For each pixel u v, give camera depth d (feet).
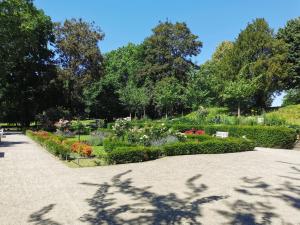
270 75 135.44
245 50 146.20
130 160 43.52
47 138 66.18
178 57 185.06
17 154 53.52
